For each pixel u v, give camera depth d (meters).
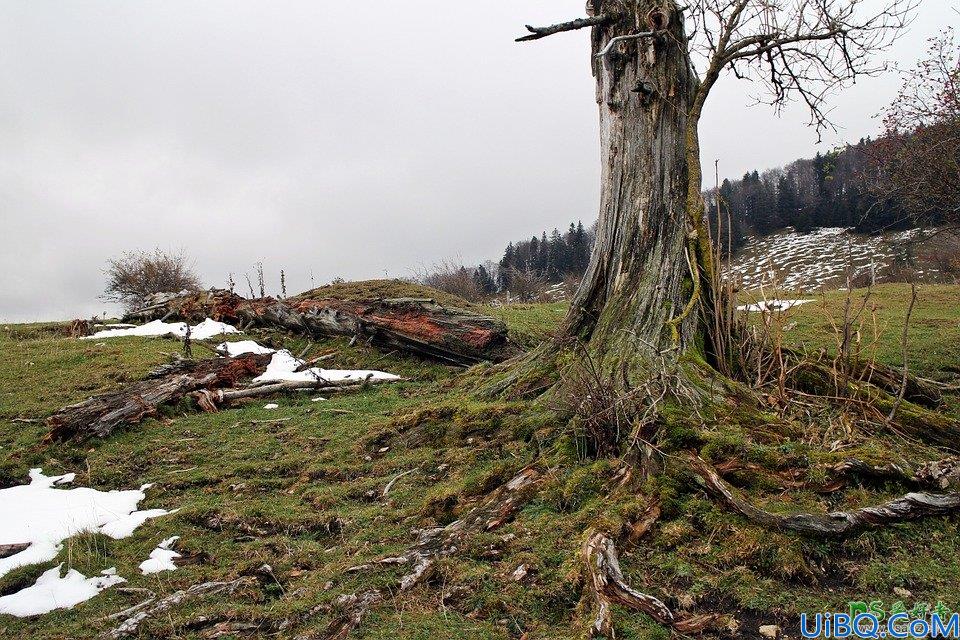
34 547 6.51
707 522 4.94
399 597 4.60
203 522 6.75
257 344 16.53
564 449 6.25
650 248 8.23
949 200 11.45
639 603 4.10
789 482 5.30
